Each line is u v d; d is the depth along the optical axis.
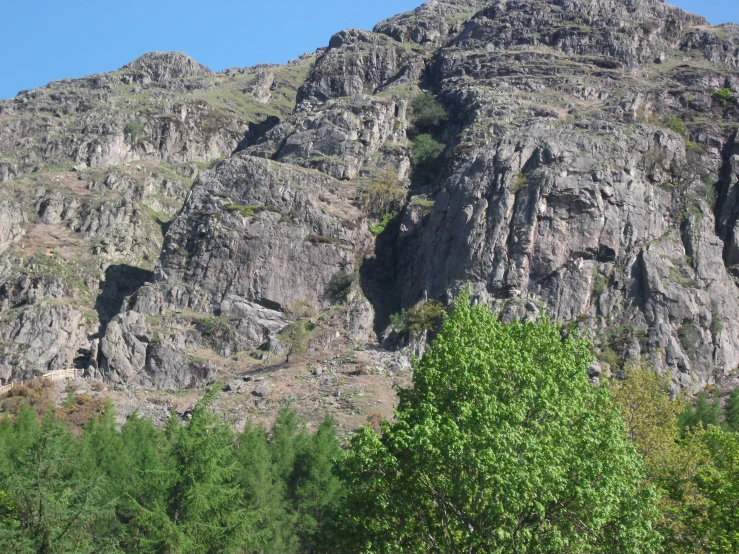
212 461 55.56
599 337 102.31
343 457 49.44
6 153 170.75
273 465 70.81
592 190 108.81
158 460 64.31
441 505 47.69
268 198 123.94
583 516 46.03
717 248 110.50
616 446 47.50
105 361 106.75
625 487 47.44
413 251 119.81
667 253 108.56
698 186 118.06
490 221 110.12
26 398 100.12
